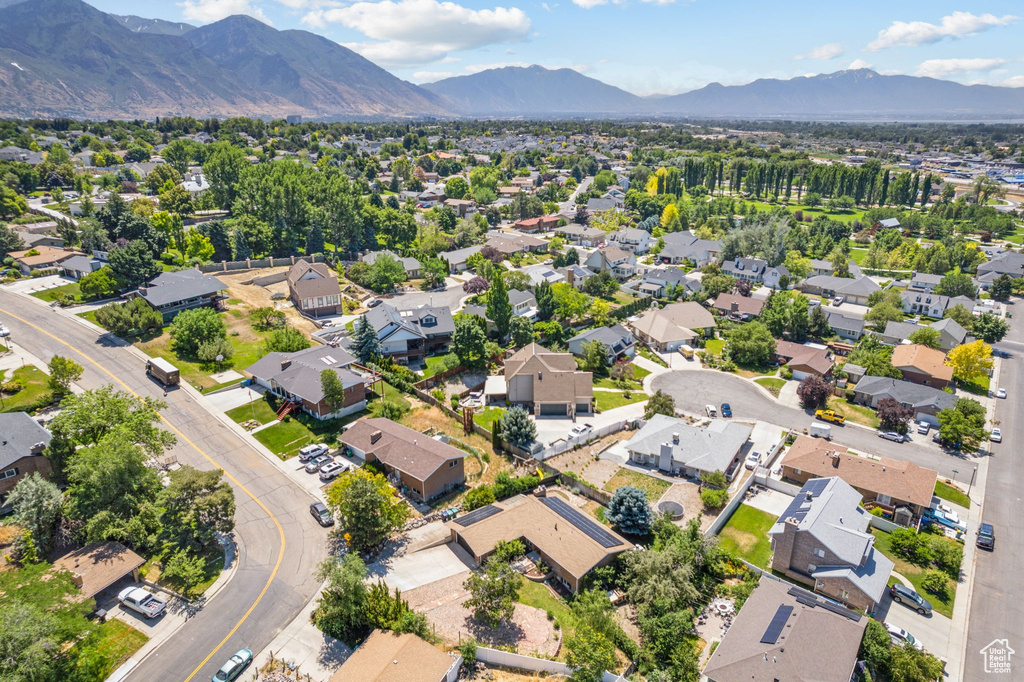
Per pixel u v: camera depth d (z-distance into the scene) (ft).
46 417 246.06
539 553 193.16
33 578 160.97
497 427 255.50
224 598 171.53
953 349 339.98
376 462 235.40
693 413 301.63
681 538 194.08
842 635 153.99
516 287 443.73
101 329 329.93
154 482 196.65
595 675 145.89
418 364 338.54
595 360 339.77
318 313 392.06
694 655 158.10
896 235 639.76
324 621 161.17
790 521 190.70
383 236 576.20
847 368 339.77
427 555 192.95
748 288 472.85
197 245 450.30
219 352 305.73
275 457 238.27
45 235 441.68
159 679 145.38
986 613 184.03
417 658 144.56
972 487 246.68
